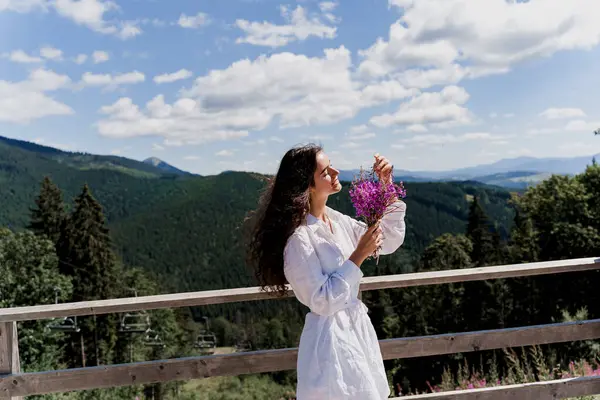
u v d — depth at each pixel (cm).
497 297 3266
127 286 4969
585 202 3562
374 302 3706
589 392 326
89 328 3691
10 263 2980
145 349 4247
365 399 224
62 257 4375
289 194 233
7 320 285
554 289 3080
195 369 301
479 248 4578
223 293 293
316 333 230
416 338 316
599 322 329
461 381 556
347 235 254
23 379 292
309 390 224
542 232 3709
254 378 2845
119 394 1259
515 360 514
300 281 225
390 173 254
